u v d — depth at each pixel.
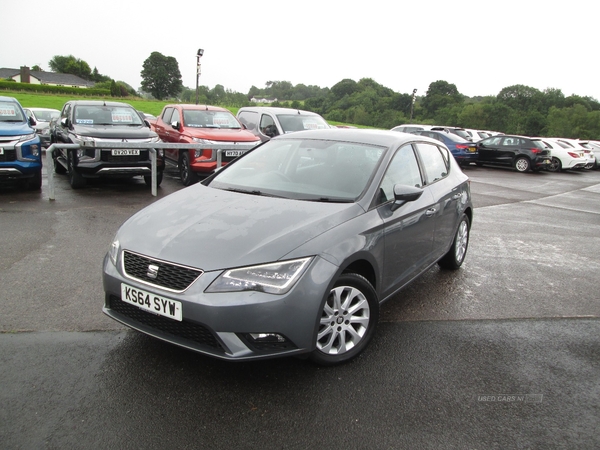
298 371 3.21
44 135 16.39
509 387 3.17
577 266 6.08
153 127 12.70
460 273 5.54
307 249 2.97
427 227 4.34
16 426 2.54
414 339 3.79
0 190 8.91
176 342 2.93
